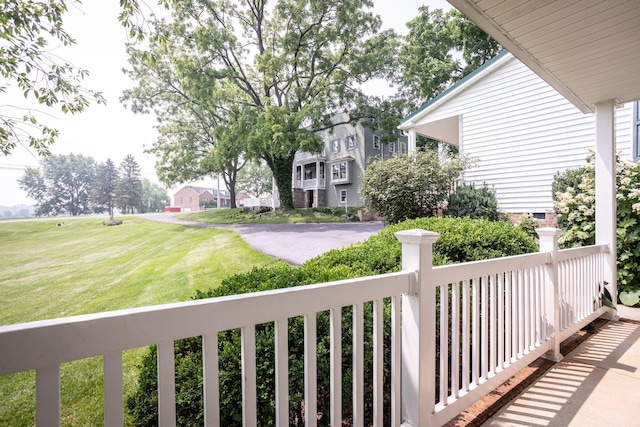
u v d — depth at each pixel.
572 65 2.81
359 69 16.56
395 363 1.54
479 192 7.57
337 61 17.11
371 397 1.88
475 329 1.98
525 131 7.34
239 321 1.02
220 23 16.25
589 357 2.74
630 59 2.72
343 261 2.90
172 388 0.90
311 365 1.21
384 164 8.58
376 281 1.43
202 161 19.42
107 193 31.64
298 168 28.12
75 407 2.41
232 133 16.44
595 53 2.62
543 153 7.09
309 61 17.59
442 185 7.93
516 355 2.32
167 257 8.29
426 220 3.88
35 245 10.98
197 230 13.86
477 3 2.02
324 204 25.55
